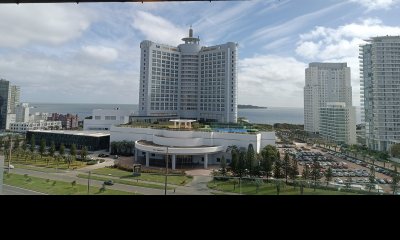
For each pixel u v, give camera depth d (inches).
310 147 2999.5
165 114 3253.0
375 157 2213.3
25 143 2223.2
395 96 2527.1
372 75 2645.2
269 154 1510.8
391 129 2527.1
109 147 2228.1
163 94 3253.0
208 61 3299.7
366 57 2746.1
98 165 1702.8
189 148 1688.0
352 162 2146.9
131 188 1124.5
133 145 2068.2
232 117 3127.5
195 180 1339.8
